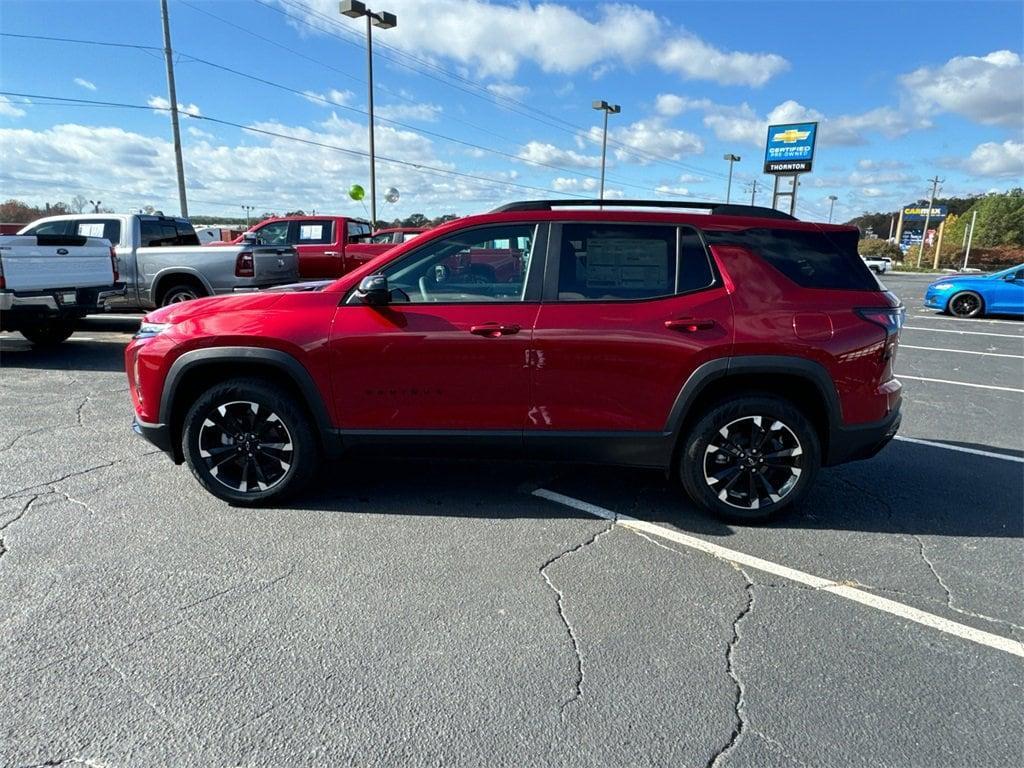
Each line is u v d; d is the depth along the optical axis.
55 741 2.12
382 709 2.30
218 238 27.94
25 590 3.00
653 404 3.68
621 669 2.54
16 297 7.23
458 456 3.85
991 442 5.67
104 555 3.35
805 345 3.58
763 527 3.85
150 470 4.54
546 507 4.07
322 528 3.72
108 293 8.63
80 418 5.76
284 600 2.97
